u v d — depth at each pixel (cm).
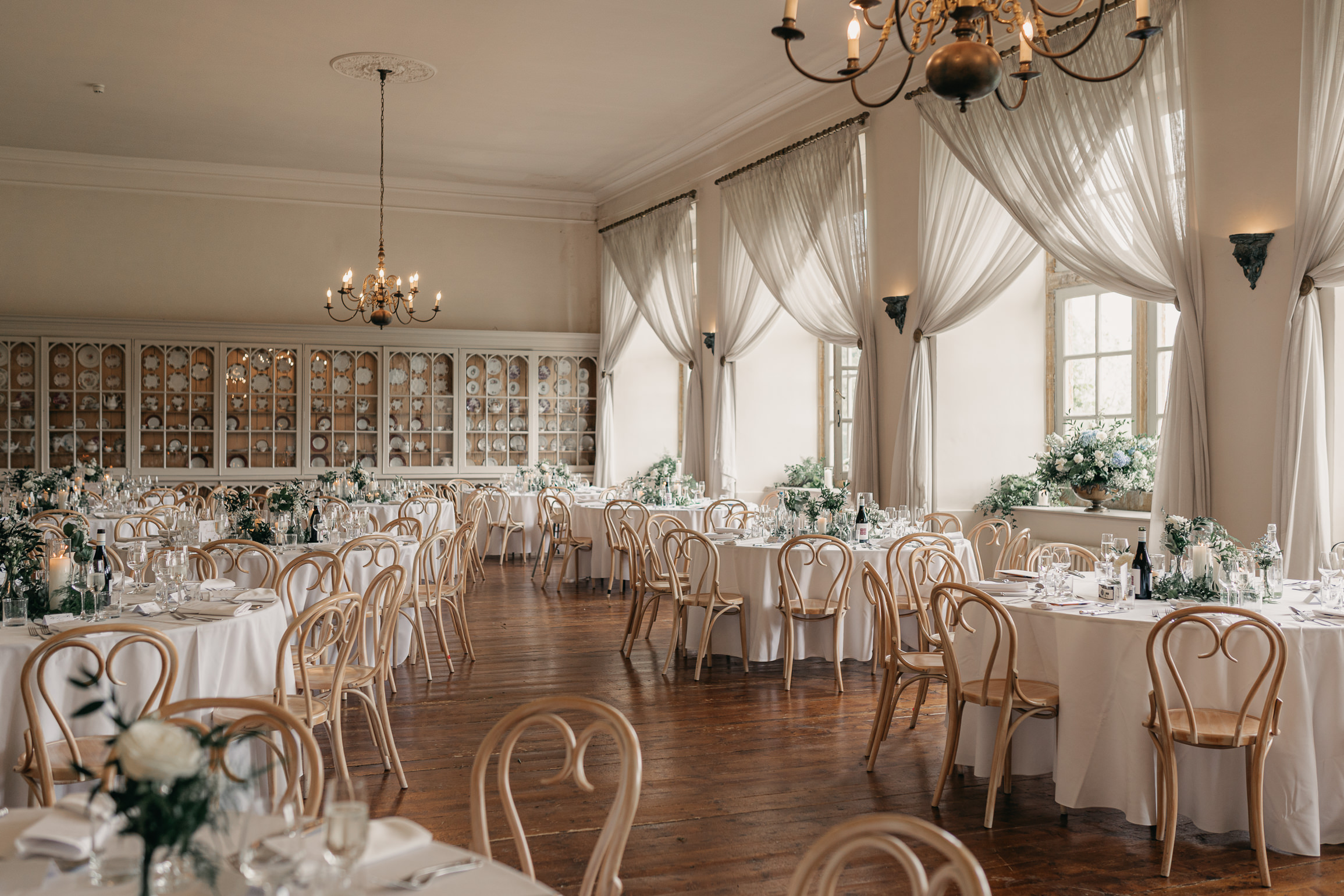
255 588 530
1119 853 368
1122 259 619
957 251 772
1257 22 546
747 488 1101
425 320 1339
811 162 917
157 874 150
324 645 452
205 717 372
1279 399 523
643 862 358
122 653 354
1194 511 571
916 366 807
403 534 713
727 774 453
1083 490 734
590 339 1368
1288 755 363
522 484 1198
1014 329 827
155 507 885
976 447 816
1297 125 526
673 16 789
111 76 927
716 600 640
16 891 155
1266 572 421
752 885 341
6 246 1176
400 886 161
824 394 1116
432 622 812
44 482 924
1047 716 407
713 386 1102
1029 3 681
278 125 1080
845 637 629
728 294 1082
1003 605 414
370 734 514
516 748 489
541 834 383
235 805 145
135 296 1224
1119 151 602
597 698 586
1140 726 374
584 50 861
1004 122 679
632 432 1355
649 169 1246
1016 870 353
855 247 867
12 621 371
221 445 1207
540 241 1391
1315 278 512
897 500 812
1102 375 793
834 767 463
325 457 1252
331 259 1298
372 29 814
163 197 1234
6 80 938
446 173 1292
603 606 891
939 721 538
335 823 142
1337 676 368
